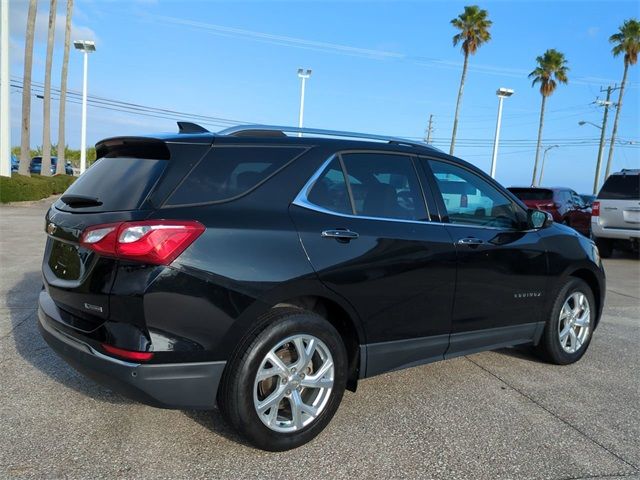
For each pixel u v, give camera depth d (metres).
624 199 12.12
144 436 3.29
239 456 3.12
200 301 2.84
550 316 4.70
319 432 3.31
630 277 10.37
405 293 3.61
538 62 41.28
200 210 2.93
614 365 4.99
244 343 2.99
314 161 3.42
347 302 3.34
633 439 3.53
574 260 4.79
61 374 4.16
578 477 3.05
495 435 3.50
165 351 2.77
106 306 2.81
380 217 3.60
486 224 4.25
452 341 3.97
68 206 3.30
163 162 3.03
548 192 16.08
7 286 7.11
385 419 3.67
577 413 3.89
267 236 3.05
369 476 2.97
